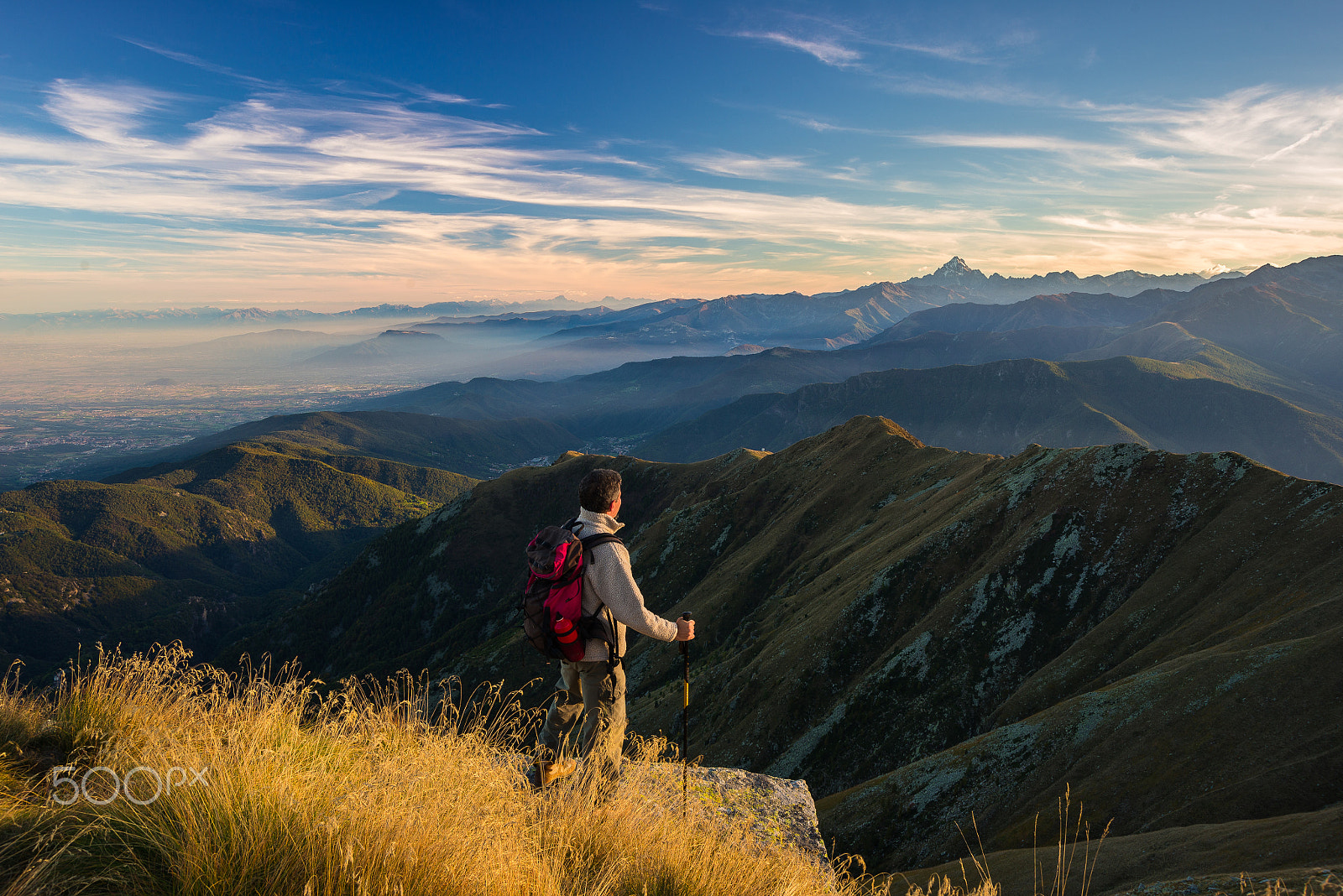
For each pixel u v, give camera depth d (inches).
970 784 1967.3
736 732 3189.0
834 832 2074.3
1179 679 1873.8
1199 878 709.3
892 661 3078.2
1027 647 2915.8
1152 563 2923.2
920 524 3988.7
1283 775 1482.5
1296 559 2460.6
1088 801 1681.8
